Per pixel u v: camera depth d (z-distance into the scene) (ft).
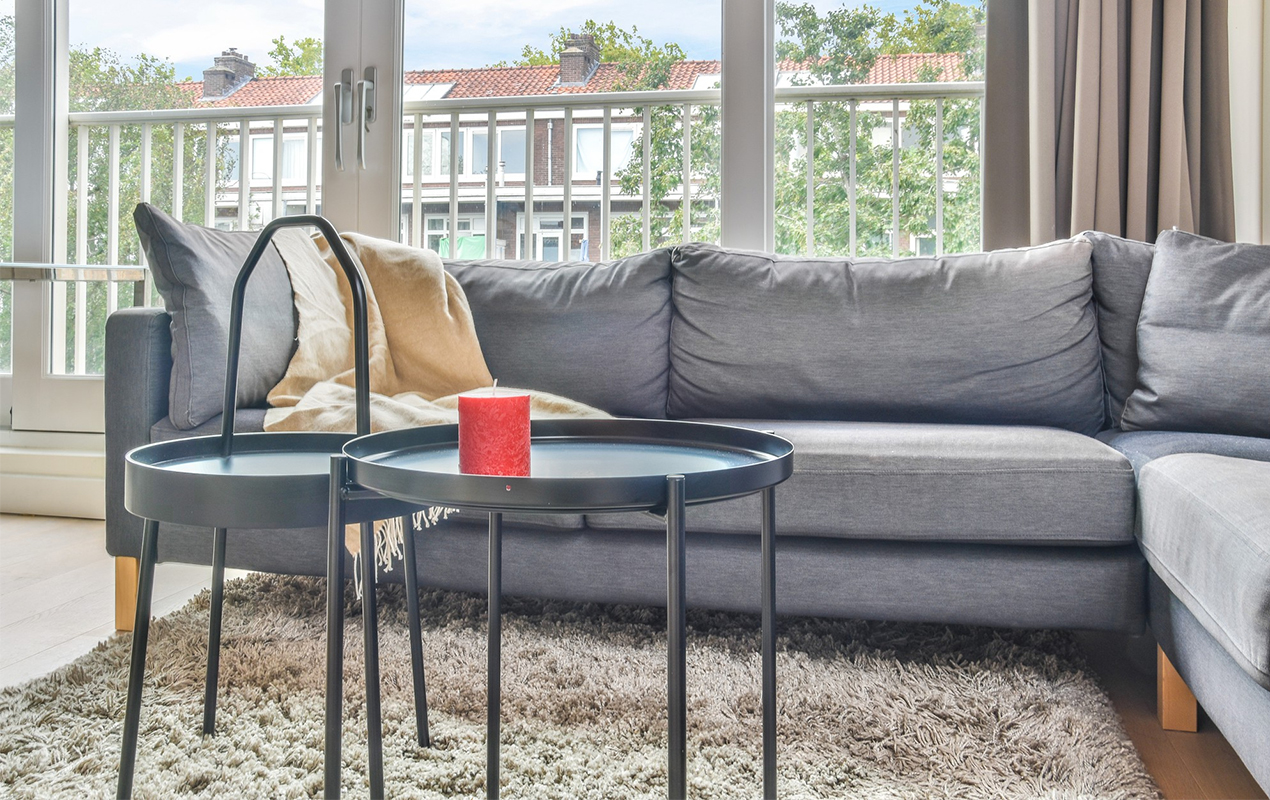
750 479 2.06
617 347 6.01
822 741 3.43
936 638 4.66
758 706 3.72
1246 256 5.17
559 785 3.06
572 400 5.63
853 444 4.39
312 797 2.97
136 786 3.02
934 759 3.28
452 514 4.64
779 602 4.37
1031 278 5.57
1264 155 6.75
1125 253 5.62
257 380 5.21
